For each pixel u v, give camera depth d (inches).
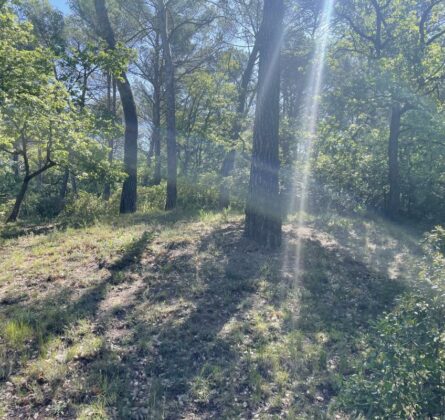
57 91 359.3
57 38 450.0
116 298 191.5
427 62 410.3
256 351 156.4
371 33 470.6
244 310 187.8
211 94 815.1
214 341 161.0
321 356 154.3
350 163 484.4
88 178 459.2
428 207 436.5
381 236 331.6
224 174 657.6
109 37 457.4
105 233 299.7
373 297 212.7
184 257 243.4
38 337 155.4
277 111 272.1
